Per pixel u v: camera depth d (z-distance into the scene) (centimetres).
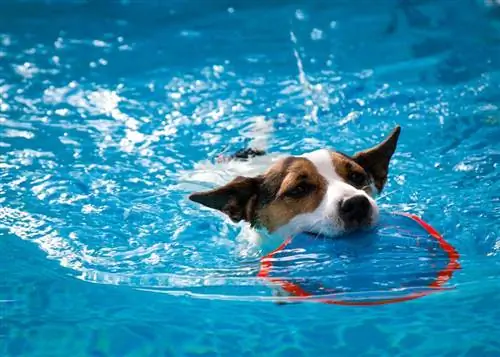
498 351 517
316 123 980
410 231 662
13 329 578
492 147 877
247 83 1122
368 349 535
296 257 639
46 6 1489
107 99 1085
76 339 562
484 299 580
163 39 1323
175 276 651
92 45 1307
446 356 518
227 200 719
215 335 561
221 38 1311
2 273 658
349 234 655
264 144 925
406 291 591
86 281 647
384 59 1174
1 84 1142
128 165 890
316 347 540
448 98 1022
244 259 685
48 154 913
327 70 1148
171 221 765
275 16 1395
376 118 981
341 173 695
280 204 691
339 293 594
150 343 555
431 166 844
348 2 1423
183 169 883
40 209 778
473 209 739
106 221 758
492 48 1180
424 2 1387
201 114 1027
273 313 588
